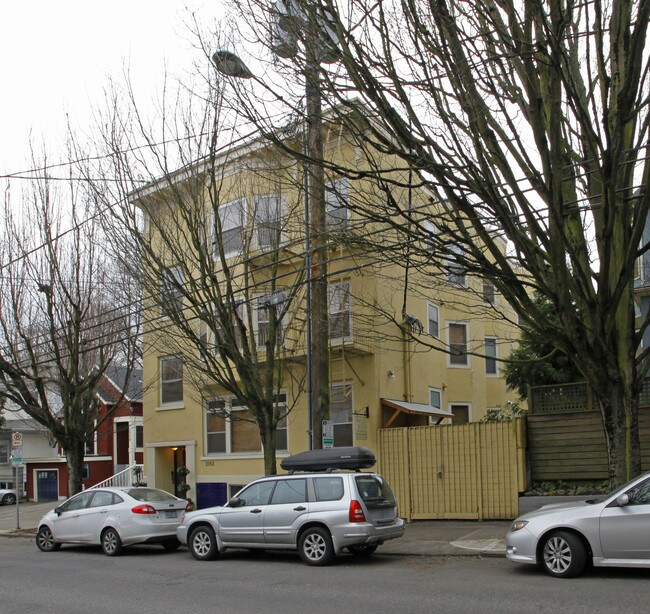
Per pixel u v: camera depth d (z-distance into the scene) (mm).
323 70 10055
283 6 10297
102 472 34375
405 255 11031
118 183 15391
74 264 19766
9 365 20062
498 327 26891
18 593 10242
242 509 12656
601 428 15195
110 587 10484
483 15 9625
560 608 7727
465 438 16734
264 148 14625
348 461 12570
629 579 9188
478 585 9273
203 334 17781
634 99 9539
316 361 14039
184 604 8938
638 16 8797
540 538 9703
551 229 9930
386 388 19250
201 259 14867
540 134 9414
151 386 22688
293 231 14391
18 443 21359
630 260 9695
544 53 9000
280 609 8352
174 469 23438
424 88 10117
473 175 9609
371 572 10805
